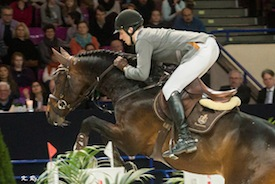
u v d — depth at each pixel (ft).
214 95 38.65
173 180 41.29
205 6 82.02
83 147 40.68
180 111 38.34
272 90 59.88
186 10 68.28
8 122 52.65
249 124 38.09
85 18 72.54
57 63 62.75
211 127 38.09
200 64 38.99
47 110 43.62
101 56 42.04
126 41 40.91
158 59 40.19
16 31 66.13
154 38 39.65
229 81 63.77
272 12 80.23
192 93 38.99
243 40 77.20
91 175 38.52
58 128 53.01
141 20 40.60
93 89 42.29
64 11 71.26
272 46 73.82
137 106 40.34
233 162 37.76
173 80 38.91
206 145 38.29
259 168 36.94
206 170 38.91
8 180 29.84
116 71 41.47
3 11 66.69
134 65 41.34
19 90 60.80
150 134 40.34
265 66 73.77
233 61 68.90
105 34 69.72
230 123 38.17
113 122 53.67
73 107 43.16
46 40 66.28
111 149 40.75
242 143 37.63
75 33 67.67
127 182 36.63
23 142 52.70
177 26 68.18
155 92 40.37
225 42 73.67
